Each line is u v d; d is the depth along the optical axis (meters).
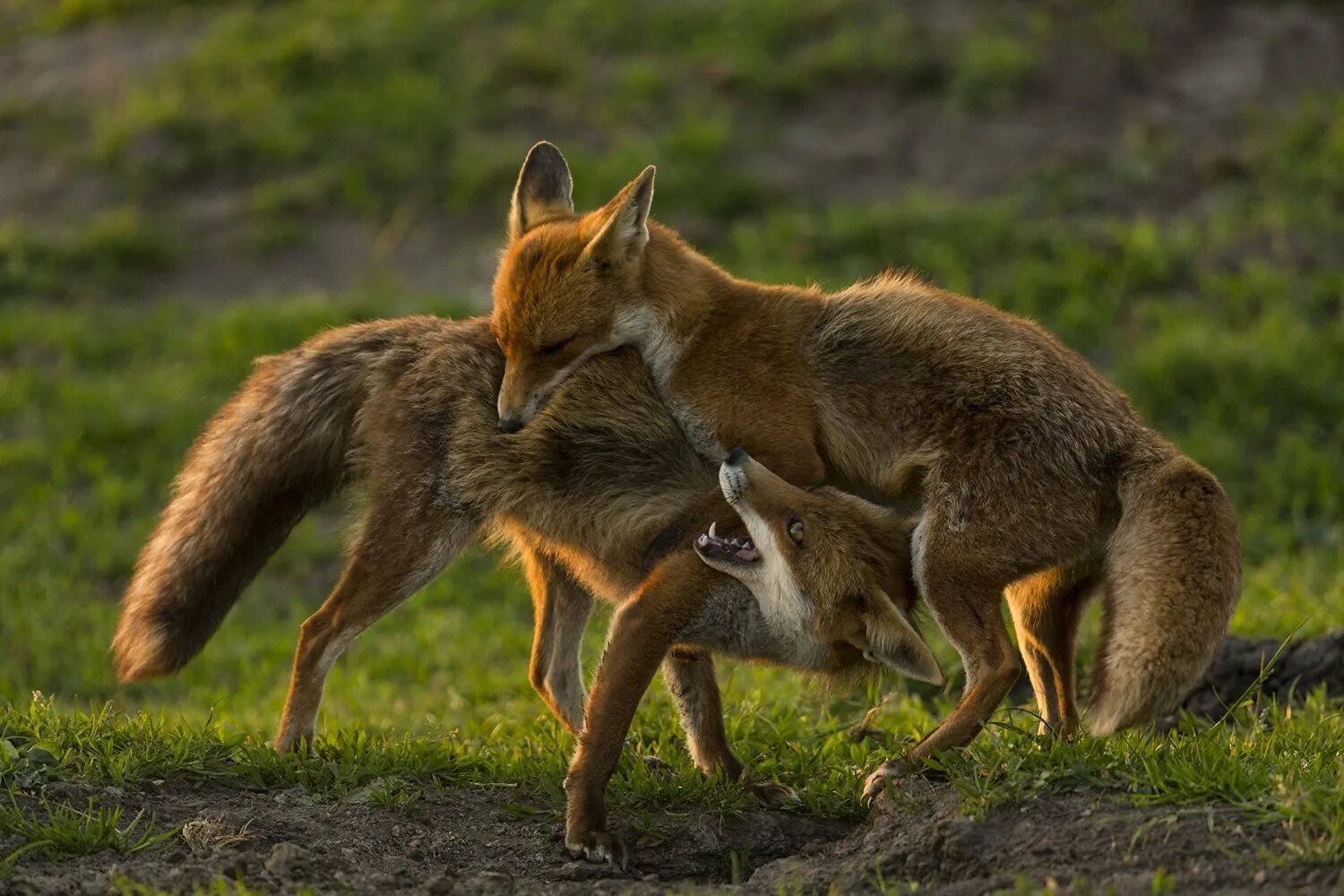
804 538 9.27
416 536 10.27
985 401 9.70
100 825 8.34
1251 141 24.89
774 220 23.52
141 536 18.67
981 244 22.83
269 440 10.67
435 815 9.27
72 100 27.50
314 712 10.18
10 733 9.56
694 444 10.30
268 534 10.97
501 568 11.60
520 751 10.45
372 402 10.61
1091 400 9.78
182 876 7.82
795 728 11.08
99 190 25.62
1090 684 9.01
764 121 26.19
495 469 10.23
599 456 10.27
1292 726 10.16
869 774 9.55
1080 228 23.30
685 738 10.87
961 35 27.36
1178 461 9.40
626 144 25.02
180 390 21.11
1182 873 7.44
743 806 9.41
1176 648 8.52
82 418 20.58
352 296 22.72
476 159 25.36
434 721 12.38
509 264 10.69
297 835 8.73
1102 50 26.92
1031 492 9.45
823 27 28.00
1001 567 9.38
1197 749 8.58
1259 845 7.52
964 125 25.77
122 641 10.66
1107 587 9.09
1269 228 23.09
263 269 24.19
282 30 28.45
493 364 10.48
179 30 29.19
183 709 14.40
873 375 10.08
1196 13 27.73
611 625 9.19
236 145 26.00
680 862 9.00
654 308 10.54
